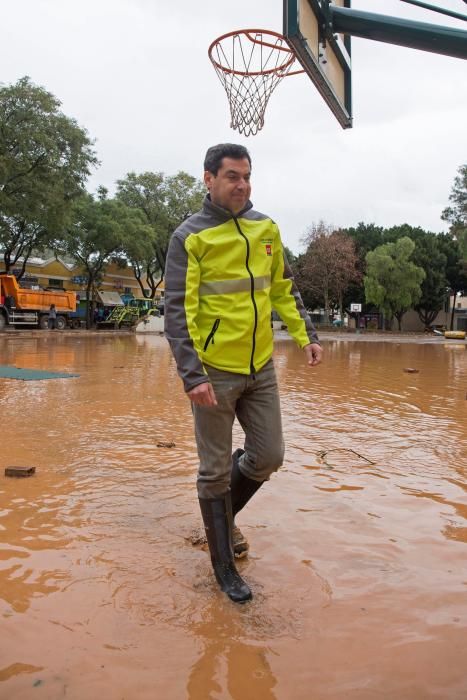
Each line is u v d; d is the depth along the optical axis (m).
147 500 3.38
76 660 1.82
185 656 1.85
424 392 8.70
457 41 4.02
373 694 1.67
